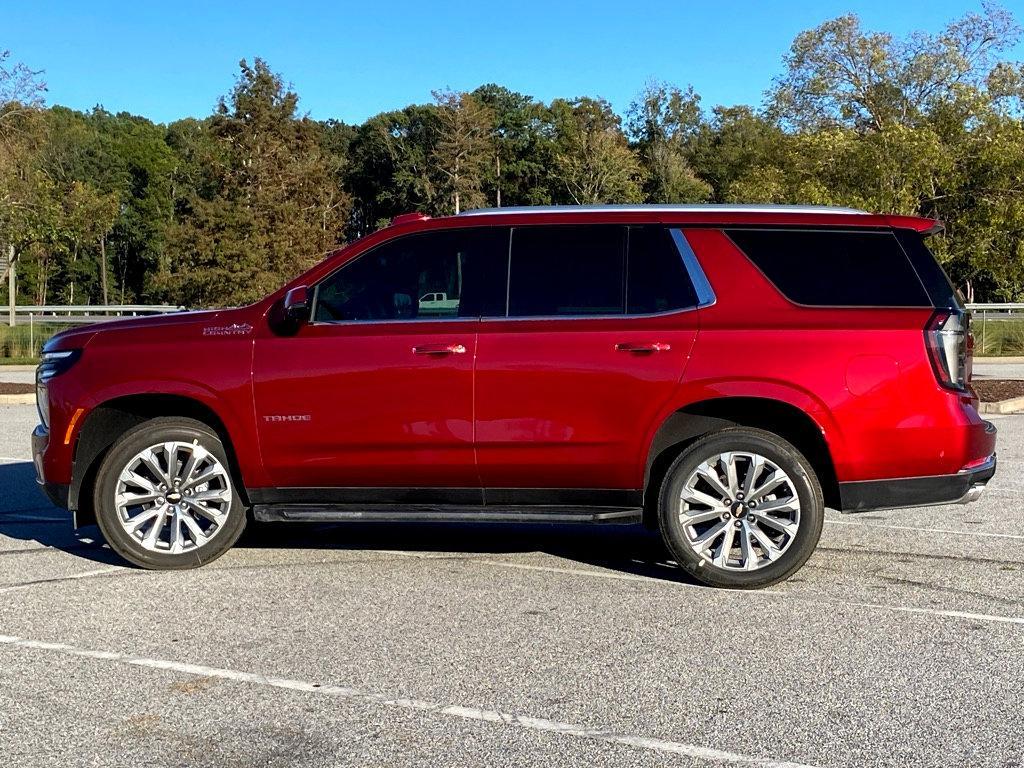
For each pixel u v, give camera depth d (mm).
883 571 5887
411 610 5117
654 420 5383
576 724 3682
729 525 5449
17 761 3395
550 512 5582
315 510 5711
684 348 5363
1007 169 31375
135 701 3910
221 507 5898
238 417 5660
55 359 5934
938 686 4047
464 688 4035
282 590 5492
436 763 3369
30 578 5746
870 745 3496
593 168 71625
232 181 54438
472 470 5539
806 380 5285
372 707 3846
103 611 5094
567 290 5562
